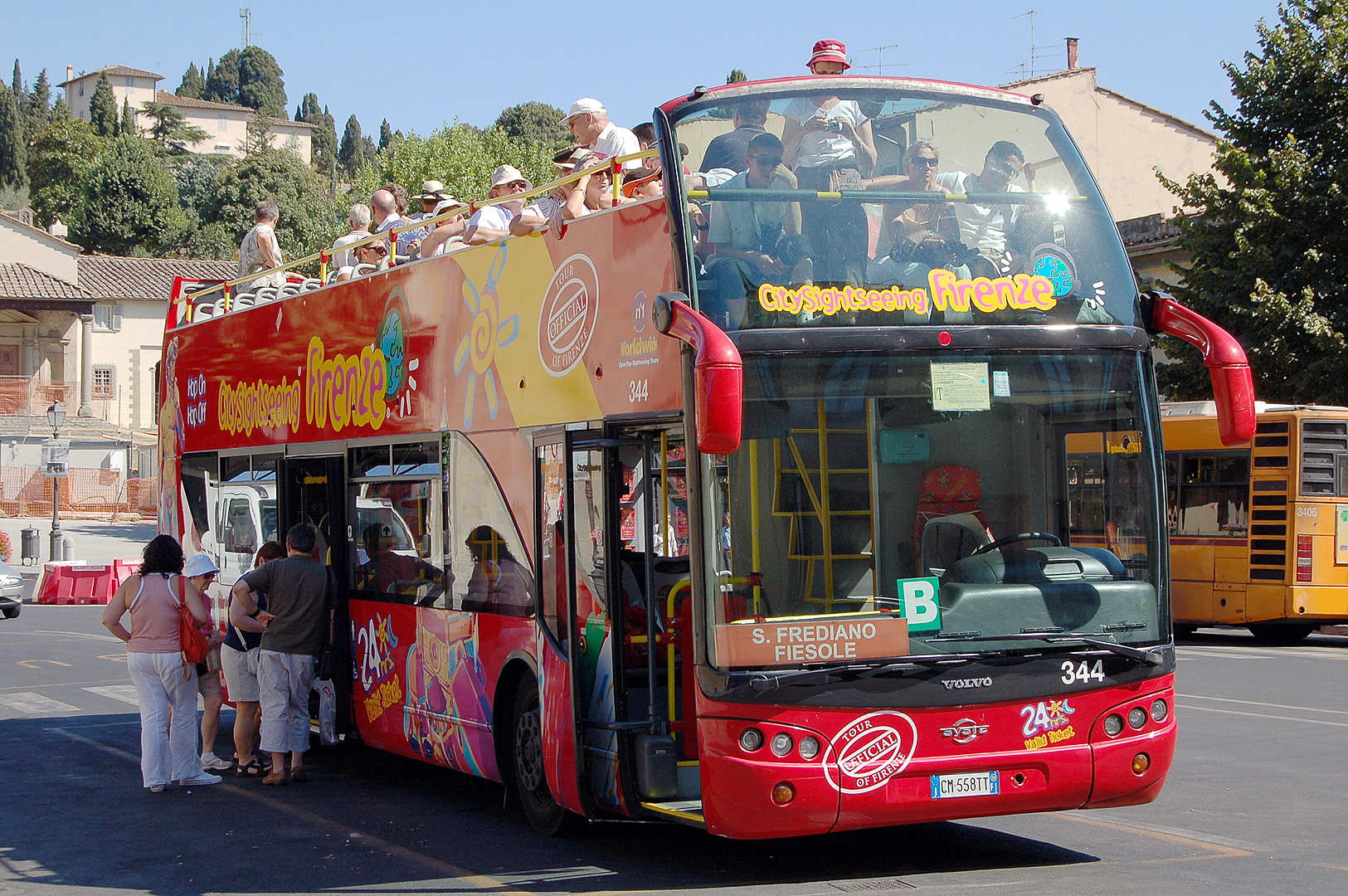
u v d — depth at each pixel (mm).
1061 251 6926
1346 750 10828
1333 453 18766
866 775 6262
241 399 12844
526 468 8344
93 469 56125
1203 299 24875
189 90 168875
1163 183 26188
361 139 170625
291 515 11906
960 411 6582
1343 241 24047
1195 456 20016
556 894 6969
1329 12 24891
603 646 7520
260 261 13836
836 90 7133
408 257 11430
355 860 7922
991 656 6402
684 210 6750
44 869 7867
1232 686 14727
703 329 6074
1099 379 6793
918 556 6445
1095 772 6500
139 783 10609
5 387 58656
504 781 8742
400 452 10109
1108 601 6629
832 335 6508
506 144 53594
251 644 10906
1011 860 7453
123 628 10305
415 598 9891
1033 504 6625
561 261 8086
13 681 17203
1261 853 7512
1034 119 7273
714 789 6297
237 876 7621
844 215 6734
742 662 6246
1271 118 25281
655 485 7508
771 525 6352
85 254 86625
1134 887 6734
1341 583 18703
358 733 10820
